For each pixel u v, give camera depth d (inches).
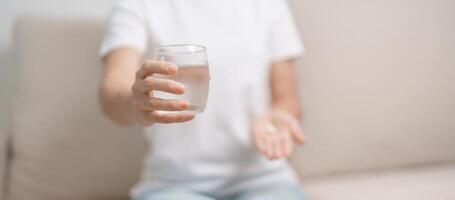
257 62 47.3
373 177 52.6
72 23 51.5
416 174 52.4
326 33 53.0
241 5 47.8
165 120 32.3
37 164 49.9
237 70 46.2
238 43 46.5
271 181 45.7
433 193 46.9
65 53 50.8
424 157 54.0
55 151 50.2
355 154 53.4
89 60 51.2
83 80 50.9
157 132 45.3
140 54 44.9
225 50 46.1
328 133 53.1
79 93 50.8
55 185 50.3
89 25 51.8
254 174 45.8
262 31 48.3
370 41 53.2
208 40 45.9
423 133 53.6
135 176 51.8
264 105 48.3
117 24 45.5
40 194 50.0
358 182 51.4
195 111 32.6
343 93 52.9
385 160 53.8
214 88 45.4
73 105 50.6
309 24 52.9
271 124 46.4
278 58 50.8
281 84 50.8
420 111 53.4
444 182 49.4
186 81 32.2
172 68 30.9
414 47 53.4
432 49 53.4
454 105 53.6
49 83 50.4
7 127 54.2
